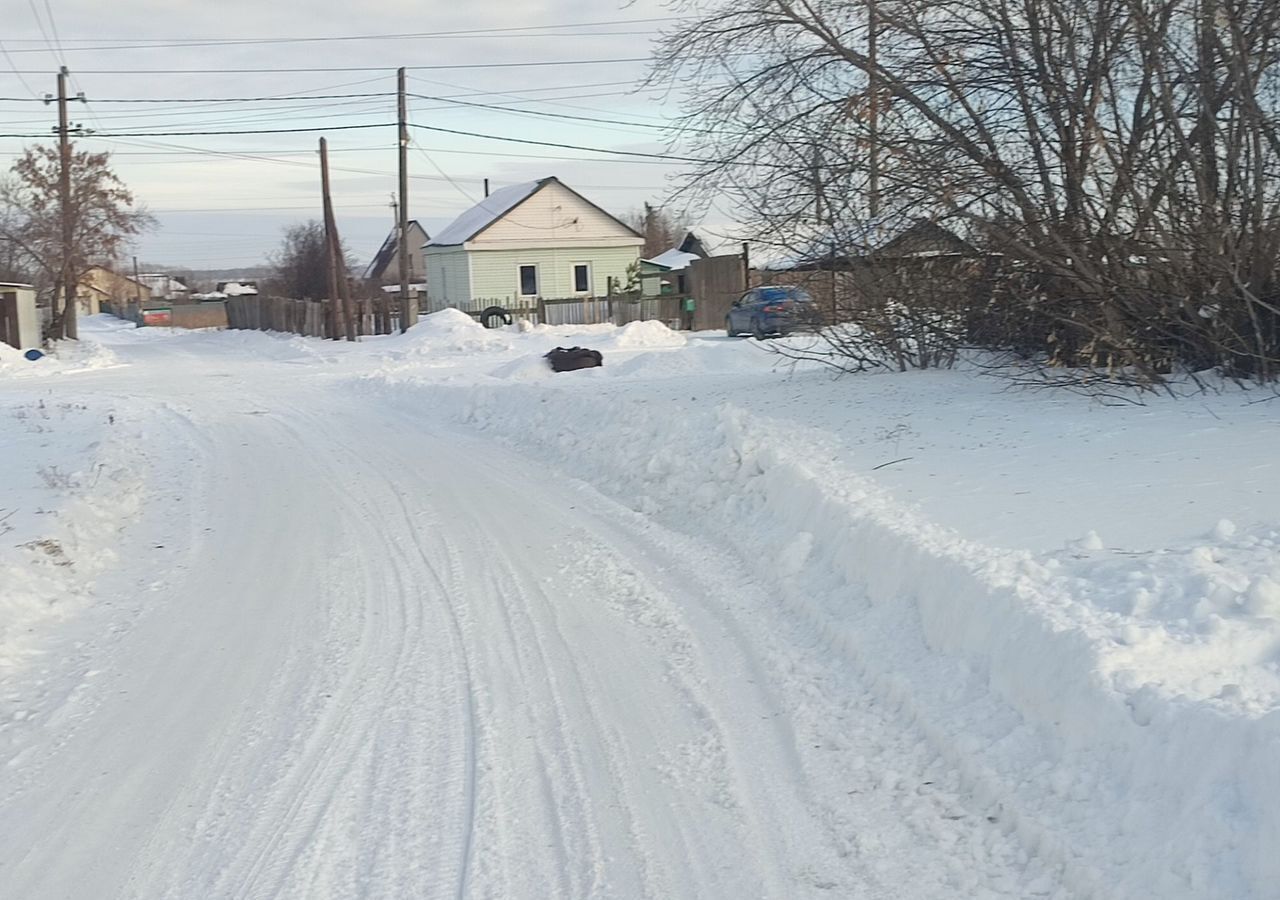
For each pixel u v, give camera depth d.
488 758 5.66
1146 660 4.86
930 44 12.34
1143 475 8.23
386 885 4.52
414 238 96.38
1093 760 4.57
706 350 22.64
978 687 5.51
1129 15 11.08
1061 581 5.89
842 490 8.55
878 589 6.91
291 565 9.63
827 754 5.50
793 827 4.85
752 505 9.80
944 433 10.54
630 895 4.40
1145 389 11.15
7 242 52.25
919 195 12.71
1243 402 10.23
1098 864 4.11
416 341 38.72
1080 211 11.59
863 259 14.27
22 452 15.39
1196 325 11.00
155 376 31.91
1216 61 11.02
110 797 5.42
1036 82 11.92
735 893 4.38
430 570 9.24
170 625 8.12
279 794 5.36
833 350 16.19
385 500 12.16
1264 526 6.63
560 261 58.50
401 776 5.50
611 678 6.69
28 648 7.67
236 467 14.80
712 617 7.70
